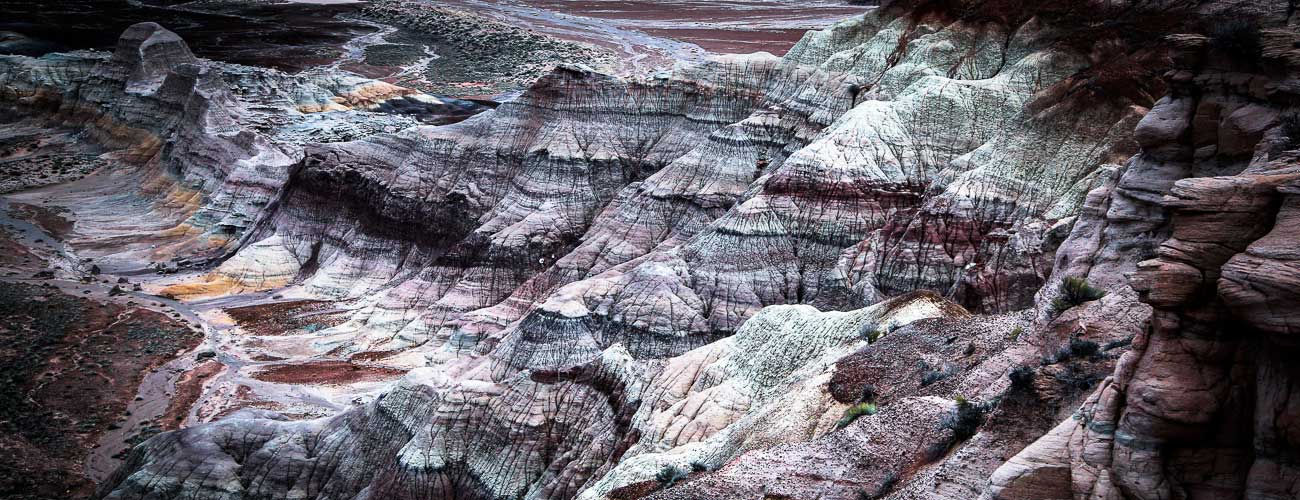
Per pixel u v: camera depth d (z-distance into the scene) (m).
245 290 75.19
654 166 72.88
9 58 128.62
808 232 54.66
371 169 79.44
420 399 42.16
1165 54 46.78
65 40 170.88
